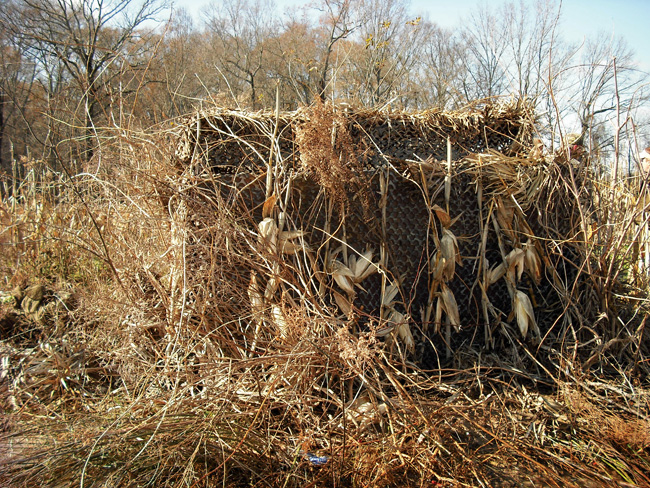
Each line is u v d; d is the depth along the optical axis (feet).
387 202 9.03
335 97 9.70
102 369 8.96
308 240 8.67
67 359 8.97
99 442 6.21
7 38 42.27
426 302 9.27
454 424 7.13
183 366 7.32
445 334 9.29
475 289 9.56
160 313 8.50
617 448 7.08
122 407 7.47
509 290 9.39
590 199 10.12
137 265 8.98
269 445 6.38
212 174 8.16
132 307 8.53
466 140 10.23
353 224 8.88
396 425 7.00
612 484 6.30
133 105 9.34
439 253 8.86
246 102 9.89
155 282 8.25
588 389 8.13
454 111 10.44
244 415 6.89
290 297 7.82
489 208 9.53
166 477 5.98
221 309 8.07
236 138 8.46
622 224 10.07
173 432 6.40
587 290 9.70
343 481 6.21
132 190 8.71
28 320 10.59
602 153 10.74
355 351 6.51
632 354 9.16
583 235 9.80
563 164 9.69
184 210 8.21
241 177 8.50
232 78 59.26
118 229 9.93
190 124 8.73
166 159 8.64
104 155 9.73
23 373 8.69
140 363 8.43
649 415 7.71
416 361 8.82
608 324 9.50
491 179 9.43
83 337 9.54
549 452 6.91
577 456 6.93
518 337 9.43
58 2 45.85
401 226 9.12
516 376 8.82
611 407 8.00
